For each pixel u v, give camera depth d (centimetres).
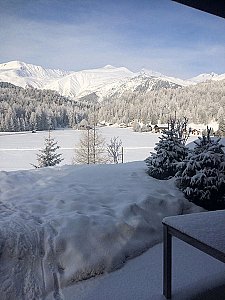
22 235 354
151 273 324
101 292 293
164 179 591
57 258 331
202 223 262
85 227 369
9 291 289
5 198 499
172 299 275
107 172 658
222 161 485
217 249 213
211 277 311
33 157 1941
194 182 480
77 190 521
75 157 2034
